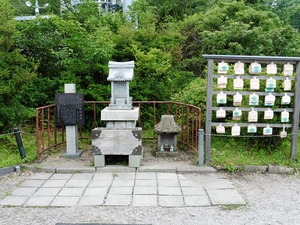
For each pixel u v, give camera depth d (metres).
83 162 4.99
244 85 5.09
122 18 9.07
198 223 3.13
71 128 5.24
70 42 6.57
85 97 6.92
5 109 5.53
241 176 4.48
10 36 5.53
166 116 5.36
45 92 7.24
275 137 5.16
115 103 4.88
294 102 4.75
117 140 4.65
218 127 4.80
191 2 12.38
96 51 6.28
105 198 3.69
